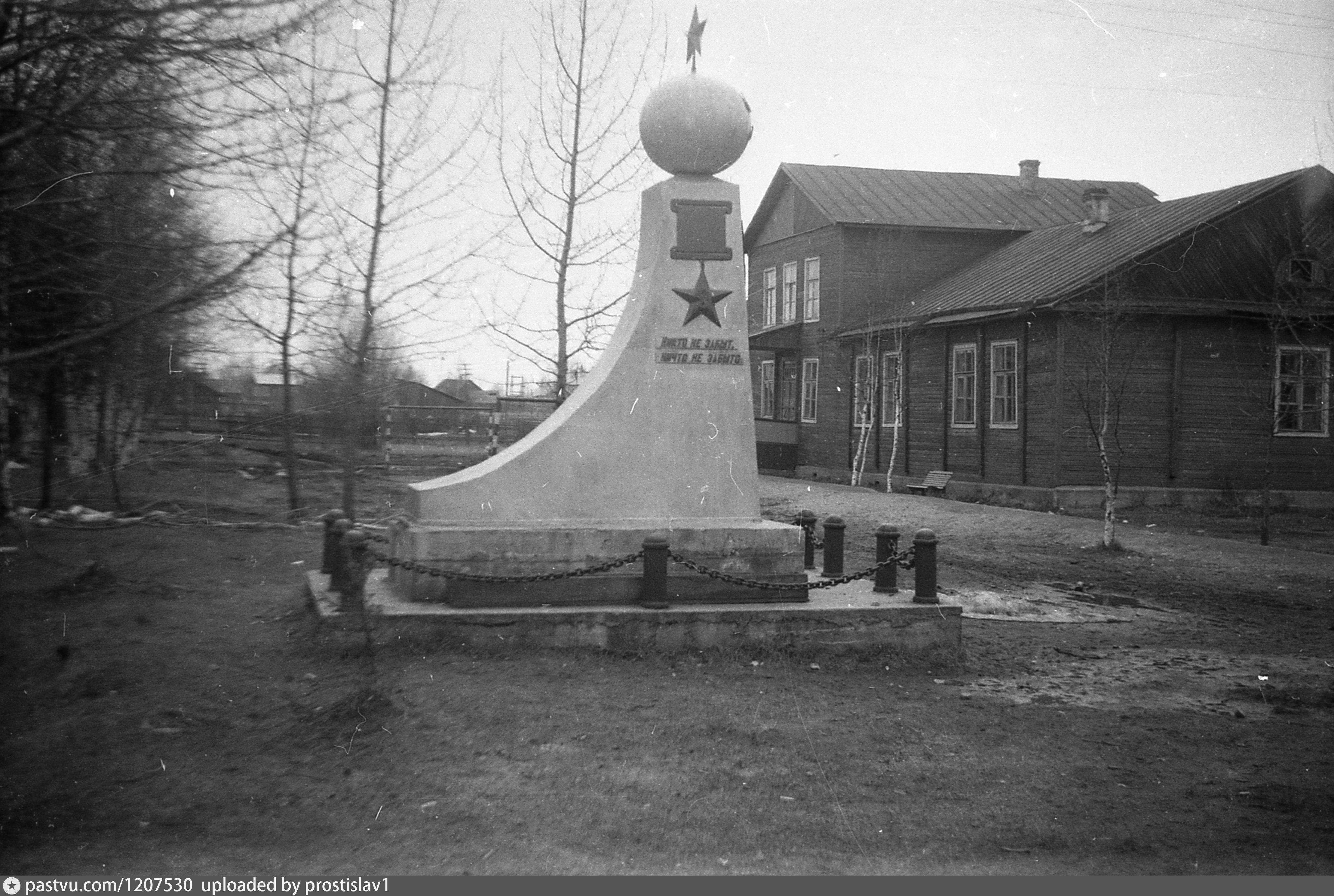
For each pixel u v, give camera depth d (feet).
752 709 25.53
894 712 26.02
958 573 50.83
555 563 31.40
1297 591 48.01
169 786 19.60
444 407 88.99
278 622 32.53
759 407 139.23
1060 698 28.02
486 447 90.02
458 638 29.17
